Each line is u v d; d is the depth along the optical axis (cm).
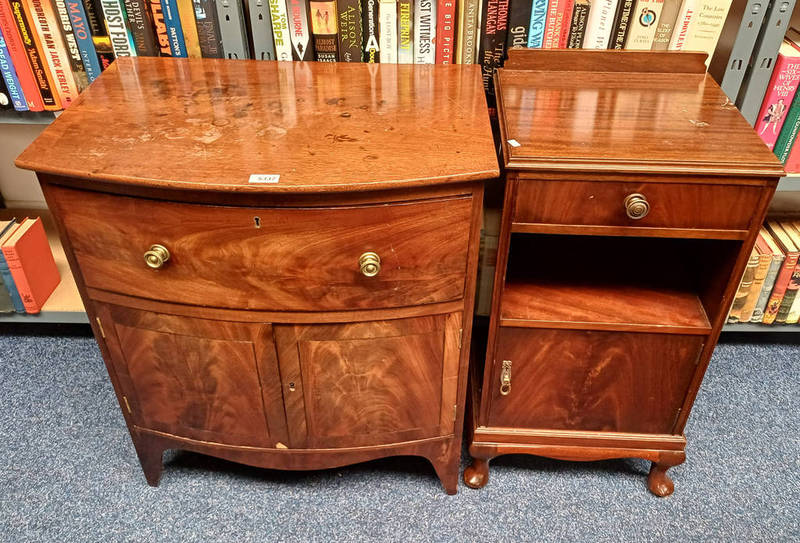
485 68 134
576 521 131
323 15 127
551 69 124
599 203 101
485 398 126
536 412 128
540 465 142
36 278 157
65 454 143
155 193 94
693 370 120
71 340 170
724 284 110
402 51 132
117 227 100
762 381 160
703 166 96
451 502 135
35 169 94
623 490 137
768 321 158
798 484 138
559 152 98
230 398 118
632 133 104
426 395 119
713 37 127
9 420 150
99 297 110
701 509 133
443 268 103
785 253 148
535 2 125
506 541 128
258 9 126
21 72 133
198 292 105
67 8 126
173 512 133
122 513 132
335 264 100
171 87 117
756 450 145
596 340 117
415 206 96
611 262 129
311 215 95
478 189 96
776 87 129
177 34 130
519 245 133
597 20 127
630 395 124
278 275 101
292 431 122
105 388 158
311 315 106
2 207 183
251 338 110
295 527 130
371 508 133
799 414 152
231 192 92
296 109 109
